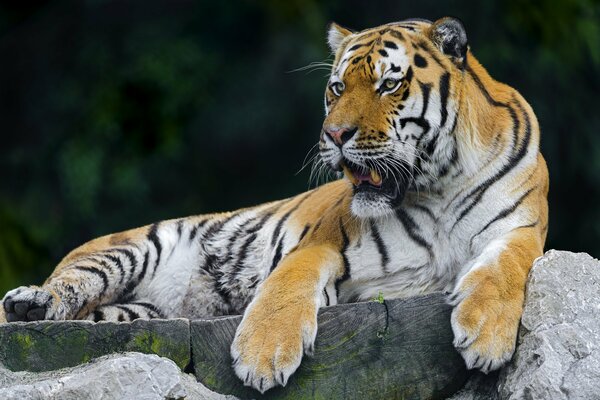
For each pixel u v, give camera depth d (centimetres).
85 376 817
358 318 884
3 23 2484
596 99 2462
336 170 968
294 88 2345
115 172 2347
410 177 962
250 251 1134
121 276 1116
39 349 885
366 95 955
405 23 1014
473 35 2361
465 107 968
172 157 2389
